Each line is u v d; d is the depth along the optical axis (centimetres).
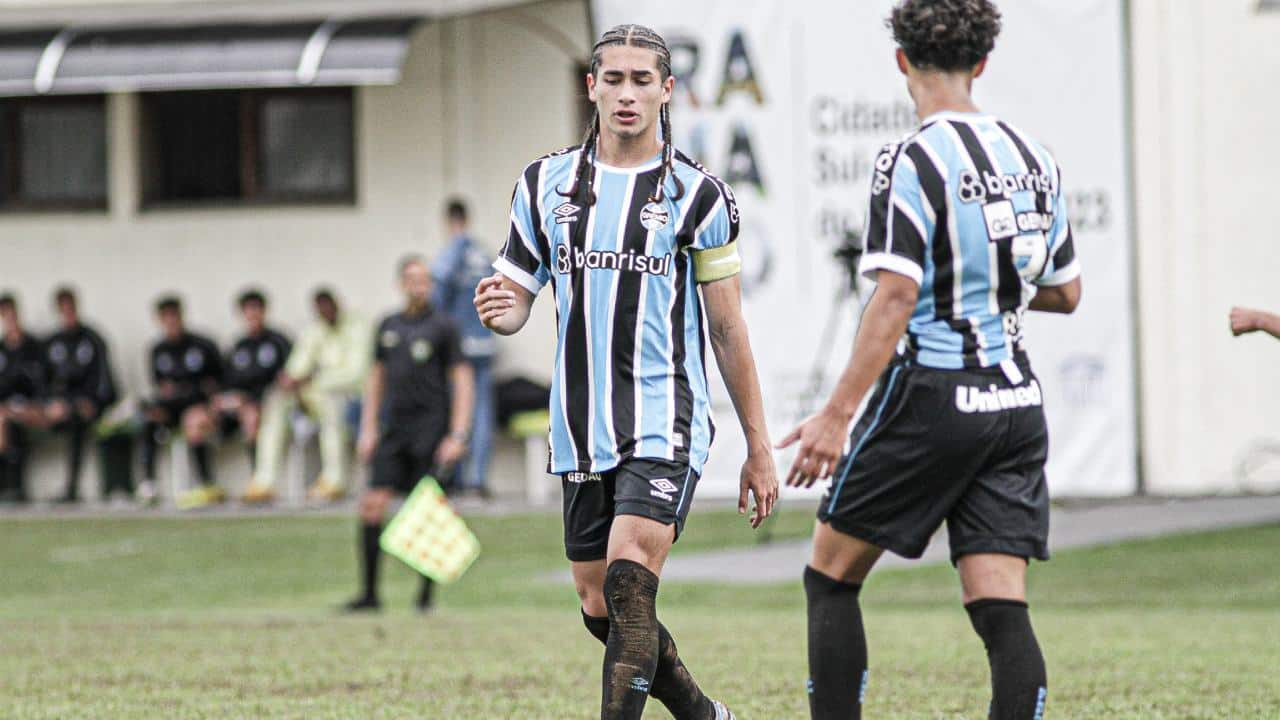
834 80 5412
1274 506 5162
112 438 6075
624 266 1575
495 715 2131
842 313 5428
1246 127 5556
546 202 1606
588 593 1647
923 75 1588
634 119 1579
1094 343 5416
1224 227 5562
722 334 1617
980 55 1577
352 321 5884
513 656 2761
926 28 1566
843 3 5403
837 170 5422
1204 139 5547
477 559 4638
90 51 5756
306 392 5875
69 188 6412
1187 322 5572
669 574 4272
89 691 2392
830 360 5428
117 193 6341
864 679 1620
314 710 2188
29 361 6056
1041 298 1642
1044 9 5406
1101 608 3597
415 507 3722
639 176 1588
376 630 3219
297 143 6300
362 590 4028
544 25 5916
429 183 6166
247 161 6319
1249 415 5591
